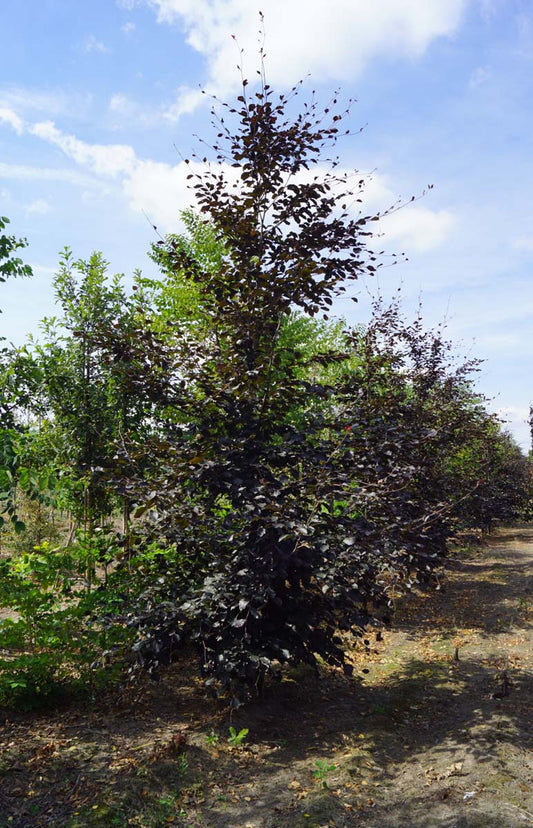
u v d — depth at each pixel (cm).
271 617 524
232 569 510
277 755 468
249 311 573
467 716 527
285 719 546
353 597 515
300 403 585
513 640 765
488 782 400
